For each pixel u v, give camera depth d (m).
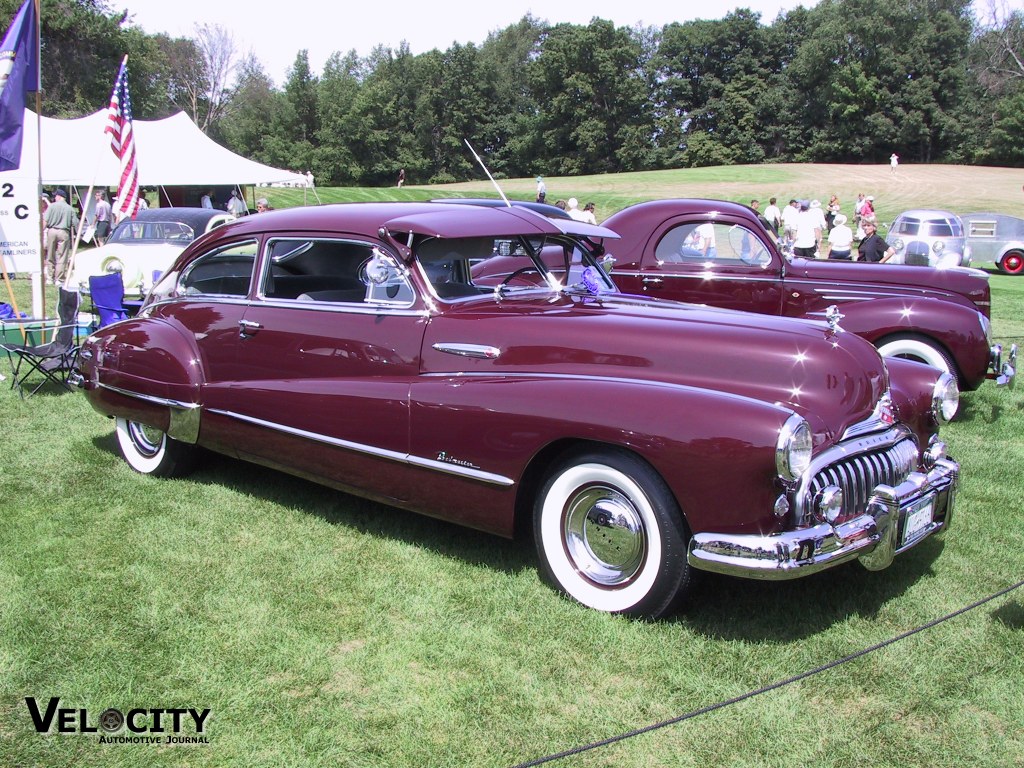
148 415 4.85
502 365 3.75
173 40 81.88
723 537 3.07
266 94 85.38
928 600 3.68
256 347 4.45
